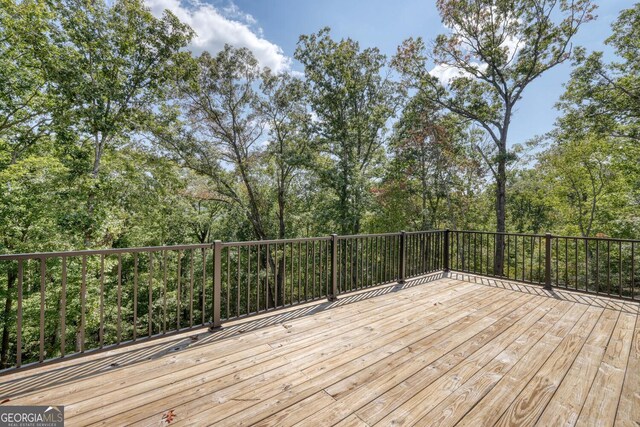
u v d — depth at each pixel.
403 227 13.62
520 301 3.67
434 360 2.18
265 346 2.42
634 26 9.59
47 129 8.34
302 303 3.46
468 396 1.74
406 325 2.88
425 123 12.52
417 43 12.05
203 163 12.12
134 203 9.49
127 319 12.09
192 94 11.48
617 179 12.23
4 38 7.24
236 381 1.89
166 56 9.32
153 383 1.87
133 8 8.57
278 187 14.24
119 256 2.35
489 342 2.49
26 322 7.95
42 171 7.59
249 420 1.53
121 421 1.51
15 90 7.77
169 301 12.84
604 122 10.62
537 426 1.50
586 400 1.70
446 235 5.52
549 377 1.95
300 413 1.58
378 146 14.63
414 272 4.93
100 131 8.44
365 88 13.41
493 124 12.59
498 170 12.45
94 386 1.83
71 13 7.77
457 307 3.44
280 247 13.99
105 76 8.54
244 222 14.39
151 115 9.67
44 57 7.46
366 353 2.29
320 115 13.21
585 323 2.93
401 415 1.57
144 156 10.46
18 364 1.95
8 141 8.13
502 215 12.23
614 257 11.60
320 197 13.97
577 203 13.84
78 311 8.12
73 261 7.74
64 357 2.08
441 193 13.61
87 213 7.75
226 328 2.79
